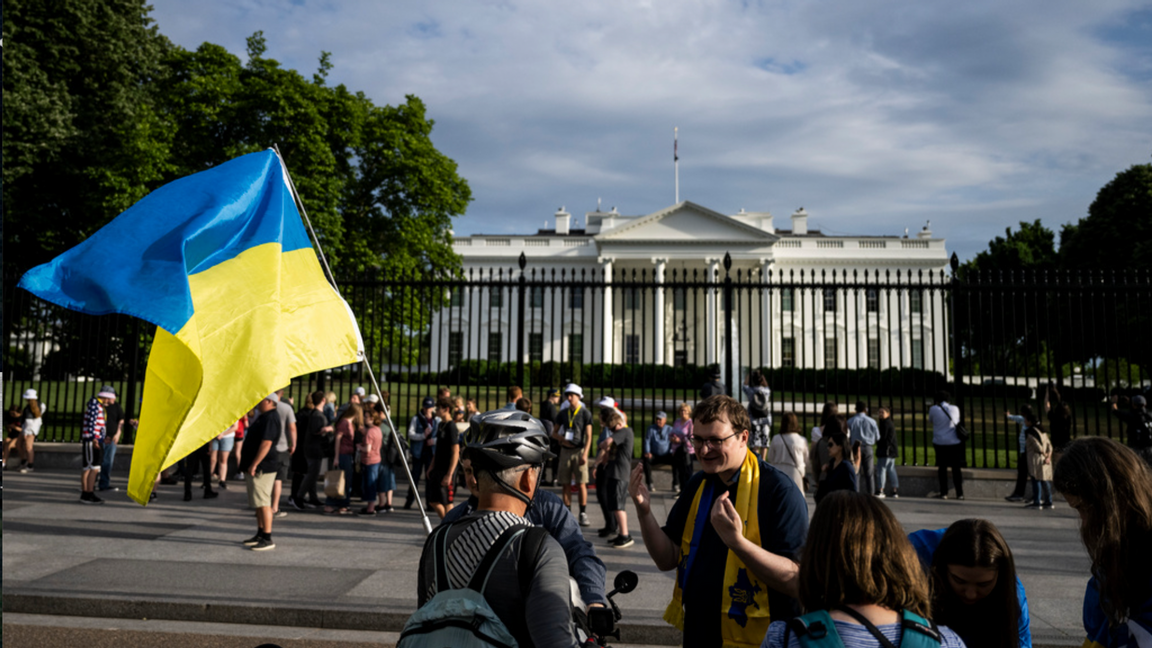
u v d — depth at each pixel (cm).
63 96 1933
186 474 1046
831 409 926
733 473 282
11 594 570
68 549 729
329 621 547
